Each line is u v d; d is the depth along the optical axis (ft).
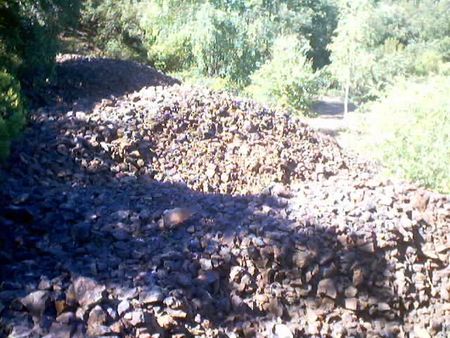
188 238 12.80
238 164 22.82
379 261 13.33
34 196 14.43
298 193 16.74
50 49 31.14
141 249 12.20
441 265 14.15
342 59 44.11
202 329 10.41
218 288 11.62
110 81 34.99
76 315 9.56
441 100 23.22
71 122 22.70
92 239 12.49
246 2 47.80
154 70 41.29
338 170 23.35
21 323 9.25
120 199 15.26
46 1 31.78
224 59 44.98
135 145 22.26
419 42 61.31
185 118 24.99
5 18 28.66
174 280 11.20
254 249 12.47
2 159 16.87
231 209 14.52
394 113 24.14
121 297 10.20
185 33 44.98
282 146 24.67
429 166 21.38
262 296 11.84
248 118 26.53
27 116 23.07
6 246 11.96
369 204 15.30
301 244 12.92
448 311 13.16
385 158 23.56
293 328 11.50
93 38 53.06
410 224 14.51
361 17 44.39
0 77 20.04
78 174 19.38
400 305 12.90
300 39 56.95
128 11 53.26
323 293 12.44
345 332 11.90
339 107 50.14
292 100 40.09
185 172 21.81
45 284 10.12
